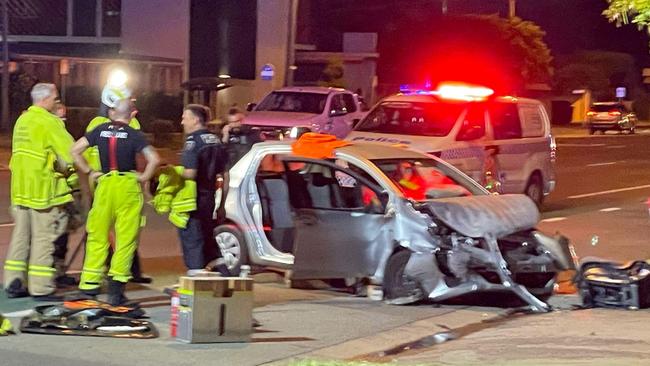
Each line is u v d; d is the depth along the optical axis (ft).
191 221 58.44
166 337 50.62
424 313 58.75
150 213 103.30
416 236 59.00
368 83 273.75
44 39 268.41
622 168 177.99
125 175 53.78
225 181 66.85
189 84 205.67
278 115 131.64
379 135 94.12
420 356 48.88
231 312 49.83
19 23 268.21
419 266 58.90
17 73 221.25
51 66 234.58
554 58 384.06
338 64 253.03
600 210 114.83
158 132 203.41
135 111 56.65
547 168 107.34
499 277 60.44
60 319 50.85
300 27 282.56
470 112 96.22
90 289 54.65
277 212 65.21
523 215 61.05
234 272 65.82
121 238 54.19
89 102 221.66
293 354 48.47
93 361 45.62
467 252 58.54
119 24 265.13
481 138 95.91
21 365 44.65
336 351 49.65
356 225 60.70
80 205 59.06
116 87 53.62
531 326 55.57
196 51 248.11
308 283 66.23
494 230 58.85
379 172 61.41
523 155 102.27
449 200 60.80
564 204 122.01
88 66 234.38
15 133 57.26
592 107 310.65
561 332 53.78
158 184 58.44
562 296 65.05
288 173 65.98
